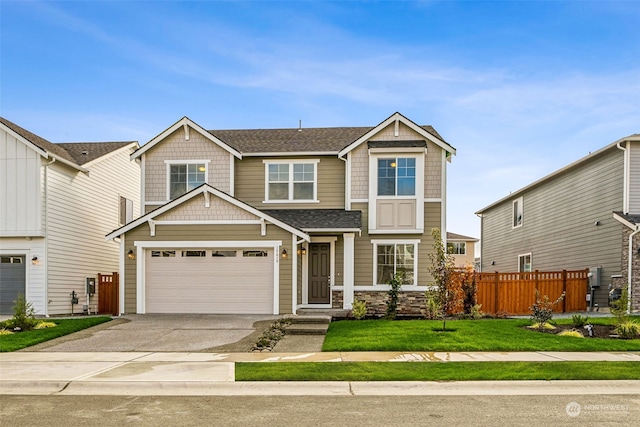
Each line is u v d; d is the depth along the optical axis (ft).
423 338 42.88
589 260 71.05
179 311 58.95
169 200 66.80
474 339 42.47
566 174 78.43
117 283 67.21
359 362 34.40
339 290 63.05
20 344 41.34
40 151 61.77
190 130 67.36
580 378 30.01
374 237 64.03
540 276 66.03
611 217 65.87
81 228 70.90
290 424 22.40
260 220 58.08
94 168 74.59
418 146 62.90
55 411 24.63
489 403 25.90
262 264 58.65
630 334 44.55
